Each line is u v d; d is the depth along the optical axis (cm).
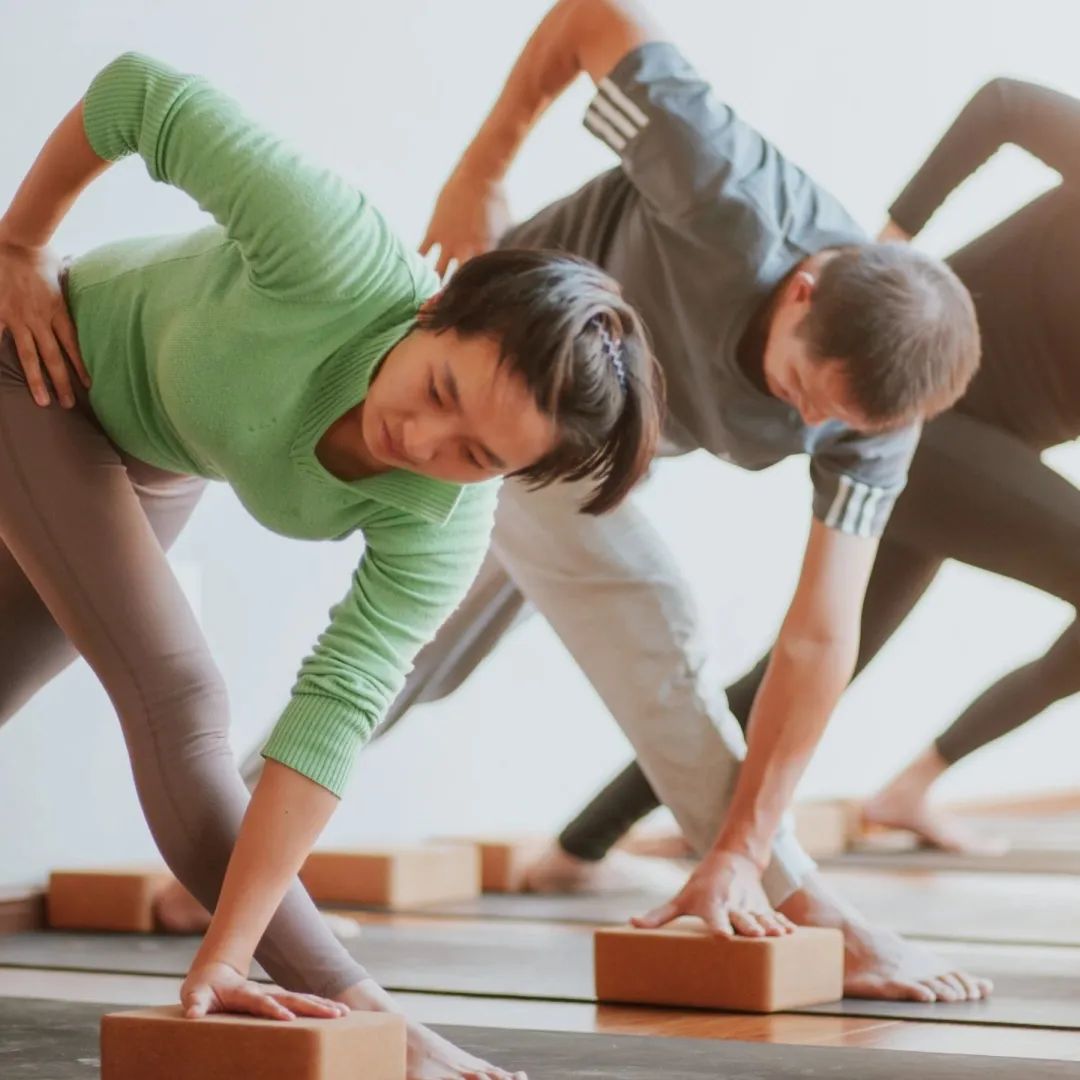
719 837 318
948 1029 283
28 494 226
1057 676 575
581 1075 240
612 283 199
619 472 201
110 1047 205
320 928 223
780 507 668
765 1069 245
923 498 383
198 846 220
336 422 210
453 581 223
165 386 221
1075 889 525
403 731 525
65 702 429
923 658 783
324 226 205
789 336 284
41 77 396
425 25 500
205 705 224
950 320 278
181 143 214
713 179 297
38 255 234
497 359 188
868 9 696
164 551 261
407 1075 216
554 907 471
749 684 406
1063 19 791
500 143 330
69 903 419
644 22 310
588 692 604
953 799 828
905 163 718
